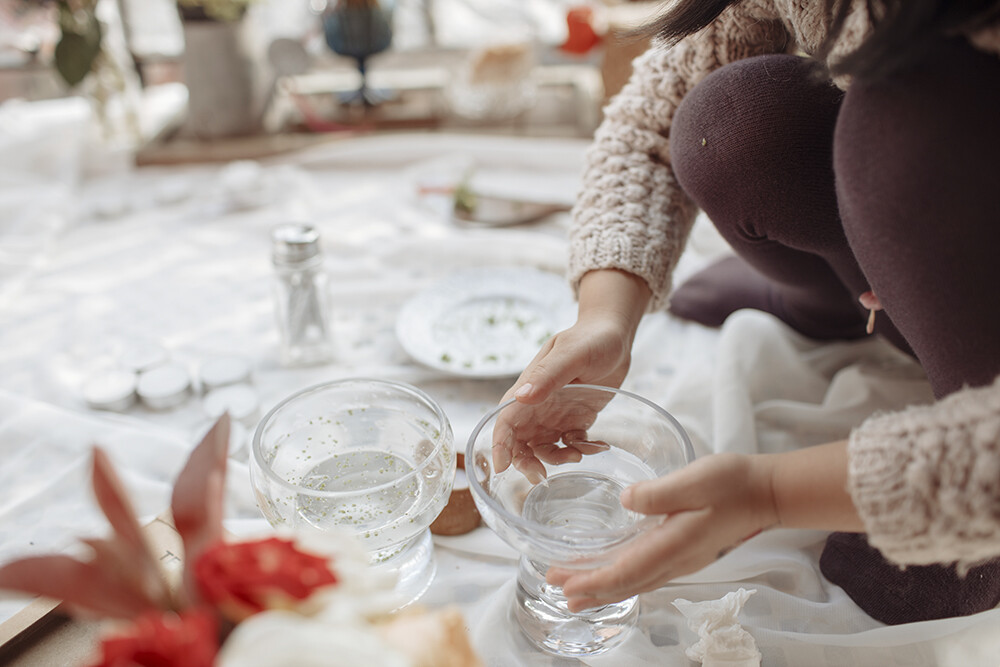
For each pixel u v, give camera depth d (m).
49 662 0.66
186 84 1.69
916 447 0.53
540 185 1.59
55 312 1.25
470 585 0.78
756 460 0.60
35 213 1.44
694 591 0.78
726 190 0.82
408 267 1.36
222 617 0.44
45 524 0.86
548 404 0.72
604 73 1.56
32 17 1.72
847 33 0.66
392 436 0.78
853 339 1.12
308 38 2.06
